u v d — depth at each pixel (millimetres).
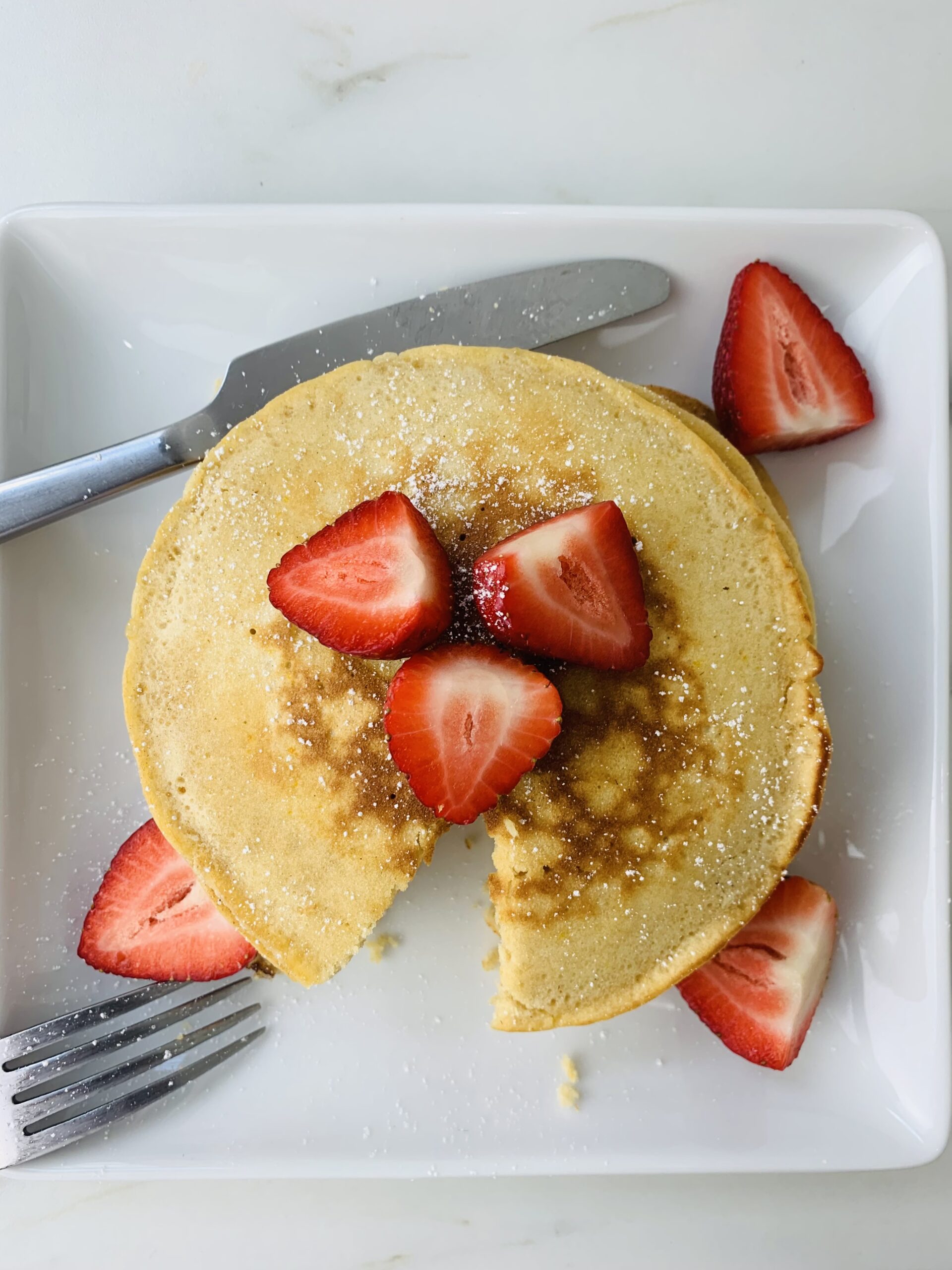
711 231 273
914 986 273
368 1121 277
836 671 281
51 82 296
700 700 251
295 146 296
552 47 294
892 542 279
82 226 276
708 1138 274
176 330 285
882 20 293
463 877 285
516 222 272
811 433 276
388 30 295
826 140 295
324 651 254
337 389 260
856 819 280
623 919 249
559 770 250
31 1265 289
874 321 279
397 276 279
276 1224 291
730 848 251
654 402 265
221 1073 279
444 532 254
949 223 294
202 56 296
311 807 254
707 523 254
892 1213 289
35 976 282
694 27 294
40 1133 266
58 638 287
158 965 278
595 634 239
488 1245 290
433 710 235
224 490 260
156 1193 292
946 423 273
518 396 256
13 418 281
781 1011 270
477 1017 281
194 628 260
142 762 259
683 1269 289
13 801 283
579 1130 276
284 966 254
